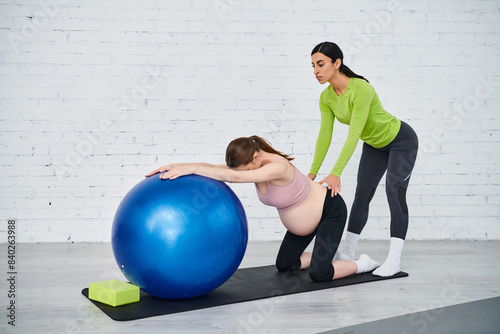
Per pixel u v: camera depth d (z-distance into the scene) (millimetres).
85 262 3039
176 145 3678
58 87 3574
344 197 3789
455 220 3828
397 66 3762
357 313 2096
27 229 3594
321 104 2898
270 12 3684
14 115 3539
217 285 2180
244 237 2176
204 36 3658
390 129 2750
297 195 2461
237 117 3703
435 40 3770
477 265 3006
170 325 1925
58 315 2041
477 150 3816
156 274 2014
